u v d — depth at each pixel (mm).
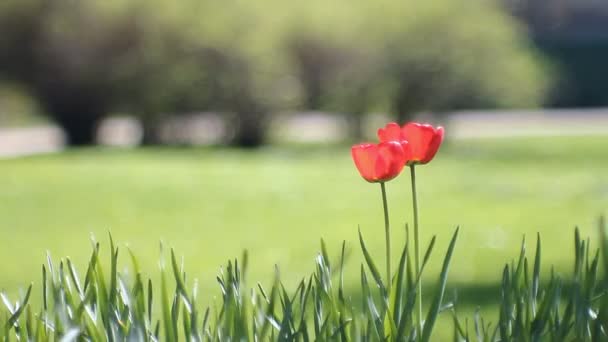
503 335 2631
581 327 2666
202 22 26234
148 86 26281
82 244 9766
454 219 11633
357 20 28859
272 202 13477
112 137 28812
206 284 7082
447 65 28984
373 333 2742
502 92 29531
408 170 19172
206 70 26438
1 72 25938
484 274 7574
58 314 2686
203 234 10445
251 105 26703
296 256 8859
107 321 2650
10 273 8109
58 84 26188
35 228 11008
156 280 7203
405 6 28812
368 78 28953
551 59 43938
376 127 29797
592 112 42250
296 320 3262
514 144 27781
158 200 13547
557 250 8945
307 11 28500
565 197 13953
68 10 25672
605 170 19047
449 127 30016
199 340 2645
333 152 24328
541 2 49938
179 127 26953
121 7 25719
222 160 20922
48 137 30625
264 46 26875
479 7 29359
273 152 24062
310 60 28781
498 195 14383
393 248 9203
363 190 15133
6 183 15586
